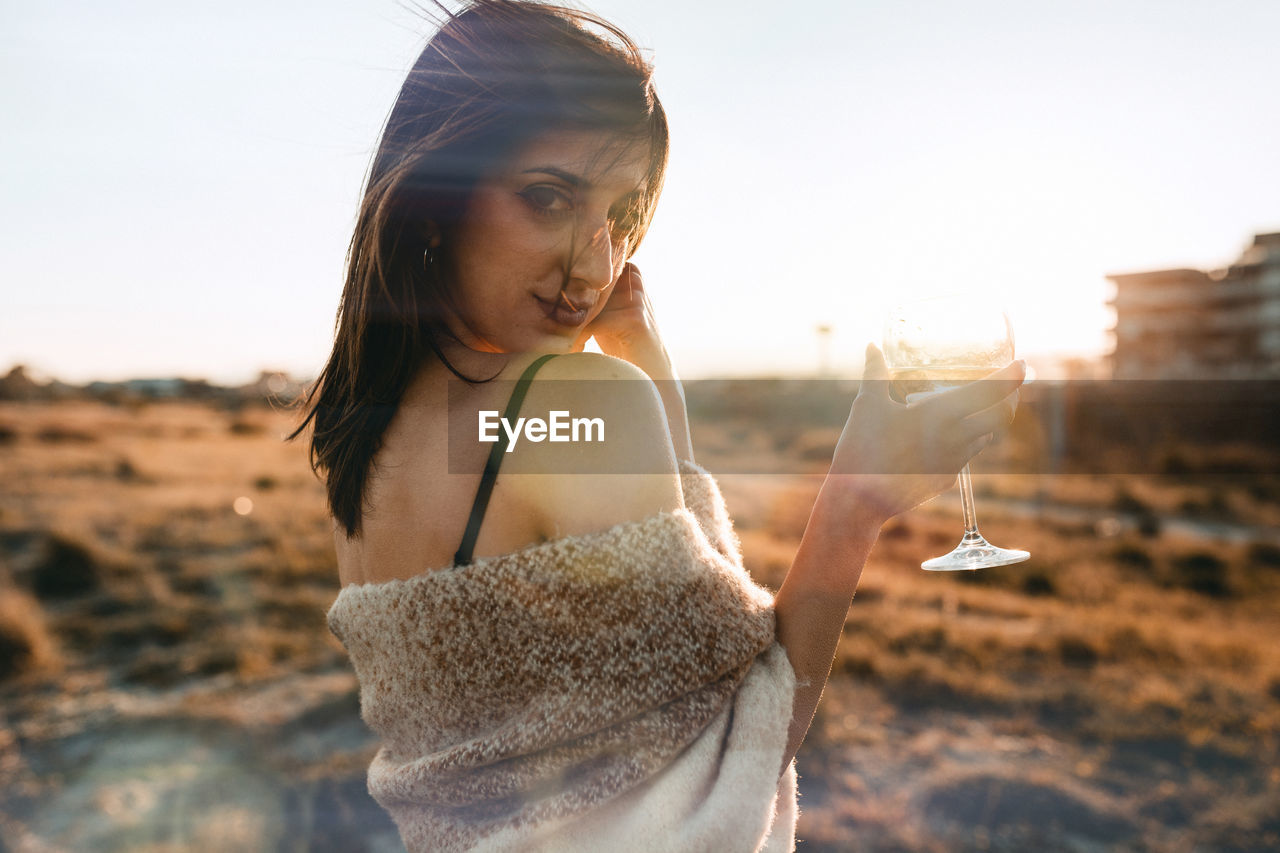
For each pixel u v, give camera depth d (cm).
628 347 102
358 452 75
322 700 566
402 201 72
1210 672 686
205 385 3108
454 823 68
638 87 71
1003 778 479
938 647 742
